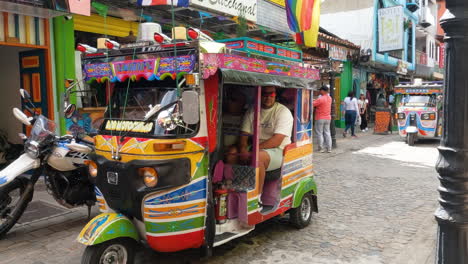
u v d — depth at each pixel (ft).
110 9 24.47
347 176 27.63
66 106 14.60
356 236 16.30
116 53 13.12
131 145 11.52
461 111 9.52
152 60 12.05
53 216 18.16
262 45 14.11
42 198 20.66
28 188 15.80
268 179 15.30
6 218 15.60
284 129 15.11
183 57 11.44
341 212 19.53
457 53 9.45
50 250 14.66
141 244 14.33
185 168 11.64
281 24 33.58
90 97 14.94
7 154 26.99
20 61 25.14
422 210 19.89
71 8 21.21
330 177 27.30
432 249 14.98
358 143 44.91
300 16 30.14
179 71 11.53
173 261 13.73
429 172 29.09
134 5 24.72
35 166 15.67
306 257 14.19
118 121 12.59
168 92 12.22
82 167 16.19
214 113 12.37
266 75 13.93
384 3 69.51
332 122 40.68
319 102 37.22
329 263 13.71
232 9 27.27
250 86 15.15
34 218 17.87
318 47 47.62
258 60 13.56
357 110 50.70
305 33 32.91
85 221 17.61
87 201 16.97
